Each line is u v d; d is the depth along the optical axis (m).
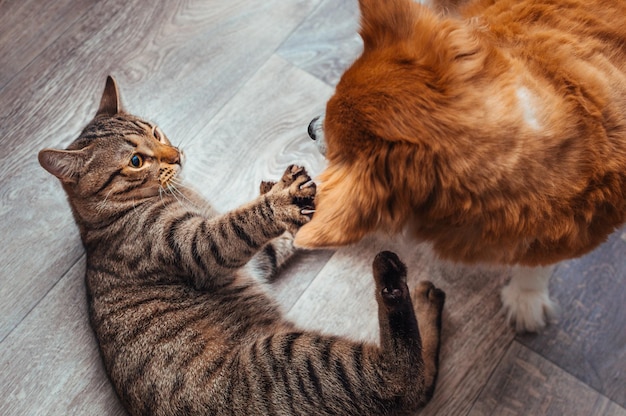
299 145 1.84
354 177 1.01
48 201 1.79
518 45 1.10
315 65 1.93
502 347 1.65
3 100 1.88
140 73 1.92
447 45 1.01
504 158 0.98
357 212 1.00
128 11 1.97
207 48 1.95
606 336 1.64
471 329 1.67
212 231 1.48
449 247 1.16
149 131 1.62
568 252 1.16
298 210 1.41
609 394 1.60
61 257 1.74
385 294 1.36
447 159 0.97
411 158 0.97
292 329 1.55
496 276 1.71
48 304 1.70
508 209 1.02
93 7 1.97
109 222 1.56
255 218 1.44
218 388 1.40
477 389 1.62
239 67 1.93
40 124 1.86
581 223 1.09
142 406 1.45
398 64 1.00
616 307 1.67
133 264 1.52
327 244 1.00
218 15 1.98
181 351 1.45
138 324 1.48
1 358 1.65
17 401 1.62
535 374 1.62
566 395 1.60
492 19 1.18
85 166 1.48
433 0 1.43
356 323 1.68
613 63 1.09
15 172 1.81
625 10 1.13
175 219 1.54
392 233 1.13
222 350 1.47
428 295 1.63
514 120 0.98
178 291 1.53
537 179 1.01
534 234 1.07
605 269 1.69
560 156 1.01
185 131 1.86
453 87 0.97
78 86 1.90
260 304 1.63
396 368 1.34
